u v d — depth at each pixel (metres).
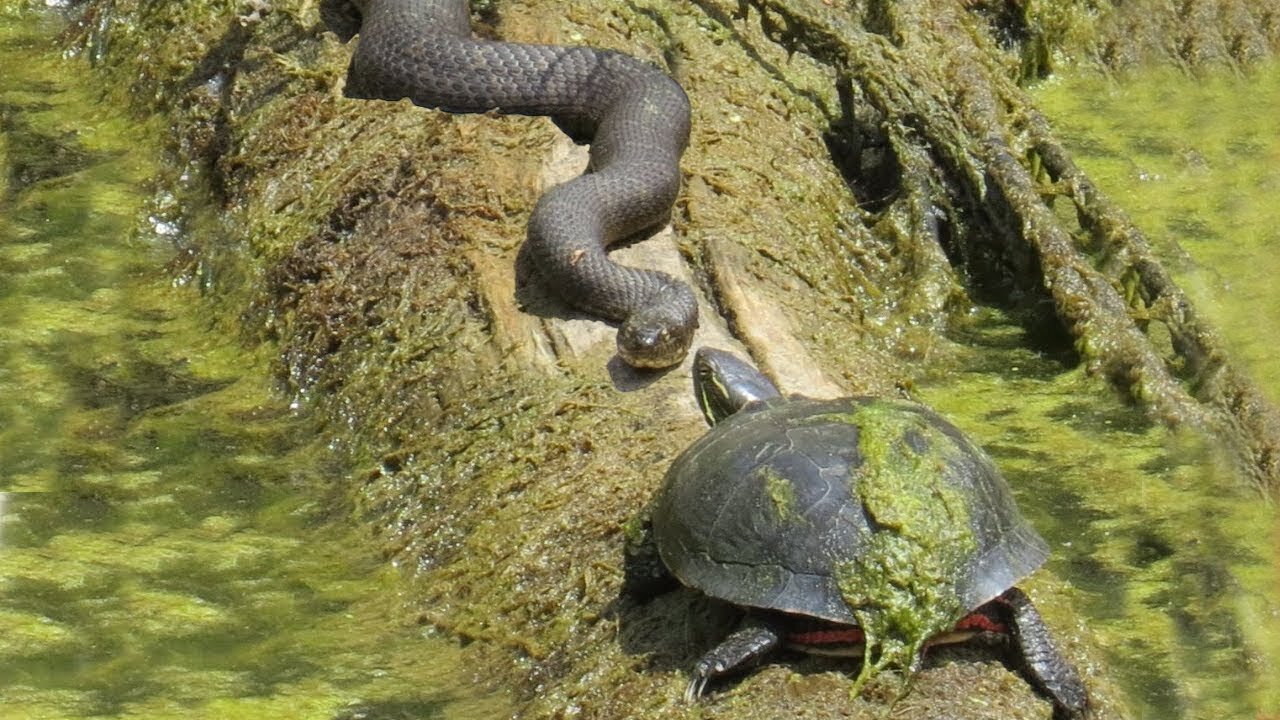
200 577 9.05
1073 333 11.36
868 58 13.03
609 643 7.69
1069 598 8.73
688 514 7.05
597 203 10.47
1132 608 8.77
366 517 9.47
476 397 9.70
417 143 11.68
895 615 6.65
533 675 7.82
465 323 10.26
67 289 11.88
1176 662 8.28
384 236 11.09
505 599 8.34
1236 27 15.48
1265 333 11.34
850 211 12.48
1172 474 10.05
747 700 6.81
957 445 7.18
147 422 10.48
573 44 12.94
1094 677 7.89
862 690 6.76
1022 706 6.84
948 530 6.78
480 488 9.12
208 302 11.73
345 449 10.12
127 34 14.33
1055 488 9.92
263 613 8.72
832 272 11.43
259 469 10.03
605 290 9.87
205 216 12.38
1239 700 7.98
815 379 9.50
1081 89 15.02
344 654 8.33
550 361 9.72
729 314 10.12
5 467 10.01
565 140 11.70
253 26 13.51
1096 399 10.89
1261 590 8.91
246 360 11.13
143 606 8.77
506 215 10.99
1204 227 12.69
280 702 7.95
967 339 11.66
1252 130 14.27
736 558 6.81
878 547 6.70
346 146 11.98
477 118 11.91
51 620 8.66
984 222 12.50
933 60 13.23
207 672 8.24
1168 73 15.20
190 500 9.75
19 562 9.14
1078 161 13.76
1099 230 12.19
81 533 9.44
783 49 13.77
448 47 12.20
